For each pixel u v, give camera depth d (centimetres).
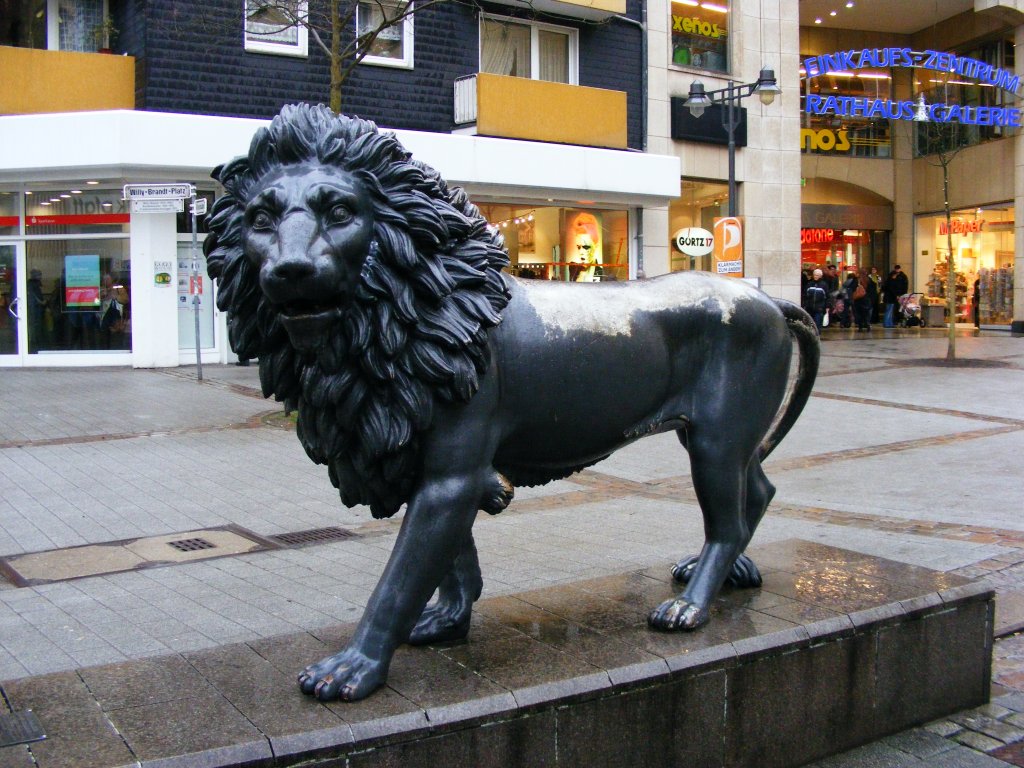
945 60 2452
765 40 2116
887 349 1983
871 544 561
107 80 1482
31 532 618
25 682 249
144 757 204
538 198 1766
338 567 531
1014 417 1097
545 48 1838
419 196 231
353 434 241
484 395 249
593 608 315
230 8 1498
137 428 1011
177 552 568
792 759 293
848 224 2931
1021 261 2516
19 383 1347
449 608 280
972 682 340
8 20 1540
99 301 1544
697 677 269
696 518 645
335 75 1048
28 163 1427
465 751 232
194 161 1440
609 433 283
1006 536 578
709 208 2091
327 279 215
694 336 296
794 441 969
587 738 251
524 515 658
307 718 224
